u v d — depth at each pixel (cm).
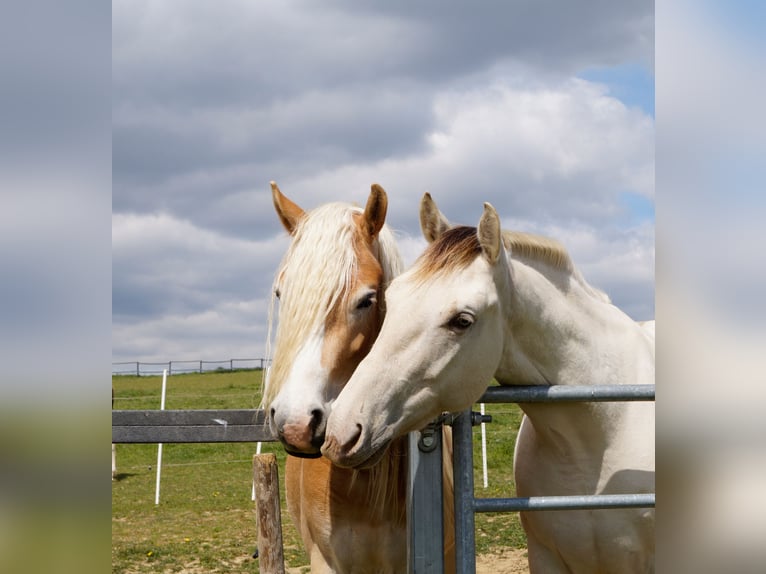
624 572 240
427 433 205
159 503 969
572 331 238
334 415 201
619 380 248
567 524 241
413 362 203
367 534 284
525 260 237
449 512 290
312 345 260
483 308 206
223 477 1213
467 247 213
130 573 610
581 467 241
